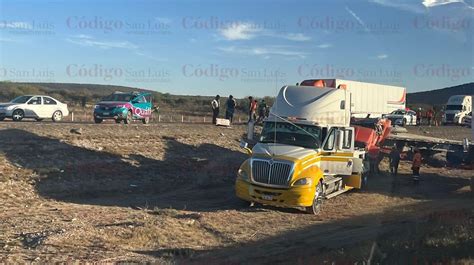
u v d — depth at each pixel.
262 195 14.51
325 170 16.02
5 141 18.53
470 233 11.36
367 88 26.36
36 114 29.78
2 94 59.38
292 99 16.75
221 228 12.32
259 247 10.77
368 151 21.97
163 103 74.06
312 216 14.34
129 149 21.22
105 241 10.38
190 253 10.08
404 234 11.56
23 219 12.13
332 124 16.38
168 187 18.42
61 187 16.16
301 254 10.16
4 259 8.79
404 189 20.28
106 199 15.85
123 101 28.95
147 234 10.99
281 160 14.53
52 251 9.48
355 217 14.22
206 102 77.06
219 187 19.19
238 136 28.12
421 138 27.19
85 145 20.09
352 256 9.67
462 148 25.30
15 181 15.64
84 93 75.69
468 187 21.28
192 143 24.58
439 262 9.08
